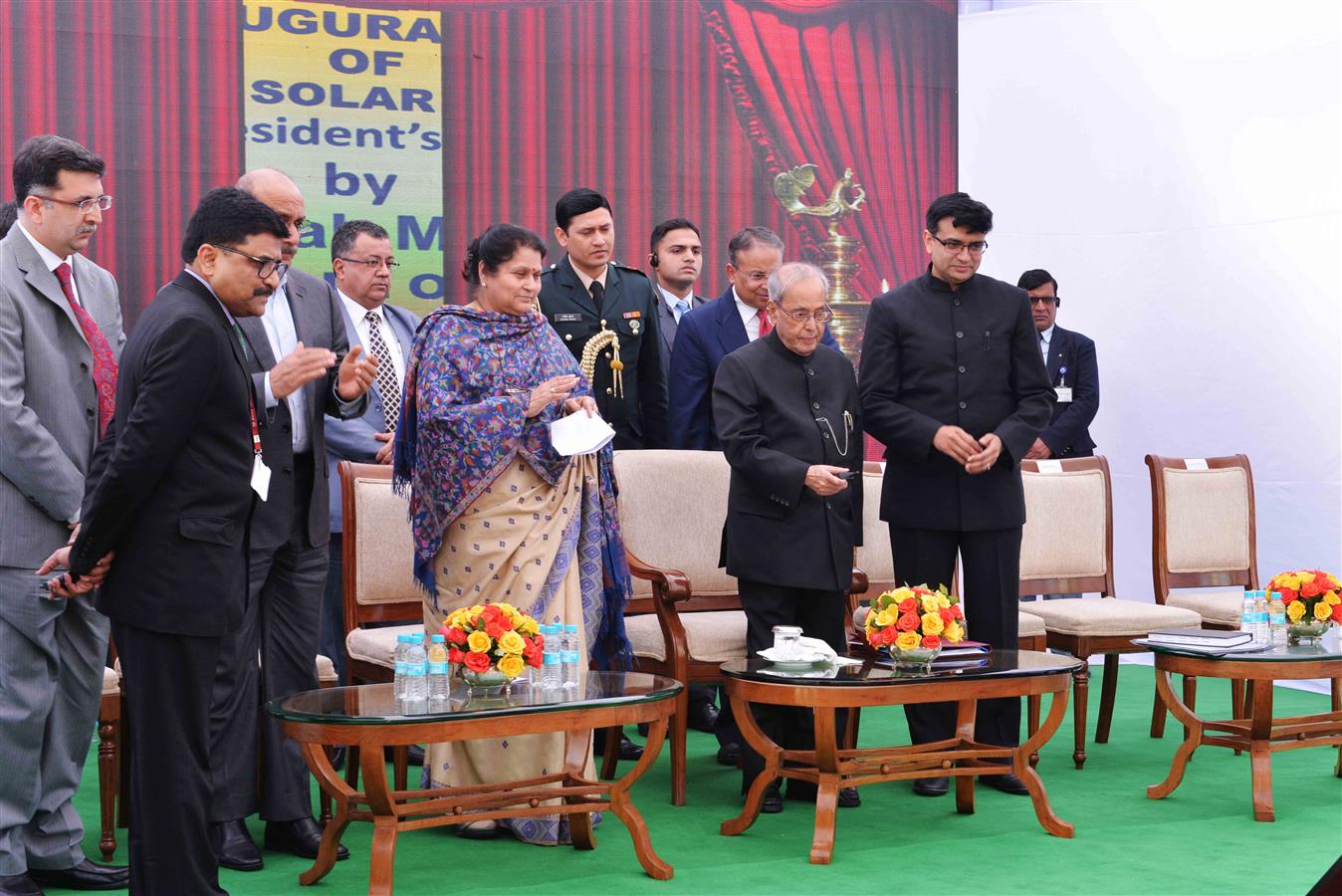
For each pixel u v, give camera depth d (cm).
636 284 578
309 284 435
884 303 514
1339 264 701
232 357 335
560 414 440
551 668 393
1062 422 730
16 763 368
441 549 436
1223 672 470
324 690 394
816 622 480
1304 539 717
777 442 470
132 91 634
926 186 755
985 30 761
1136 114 761
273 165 653
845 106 739
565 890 380
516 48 686
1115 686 601
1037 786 445
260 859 405
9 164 617
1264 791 462
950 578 509
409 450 442
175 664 331
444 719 354
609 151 701
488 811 379
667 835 441
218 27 644
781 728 476
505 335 441
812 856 407
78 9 625
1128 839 436
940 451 490
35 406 375
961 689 420
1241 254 734
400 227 671
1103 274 774
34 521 371
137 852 331
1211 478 654
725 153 720
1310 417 714
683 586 489
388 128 668
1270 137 721
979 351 504
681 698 482
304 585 423
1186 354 755
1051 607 588
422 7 672
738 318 572
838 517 471
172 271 641
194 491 331
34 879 389
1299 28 710
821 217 736
